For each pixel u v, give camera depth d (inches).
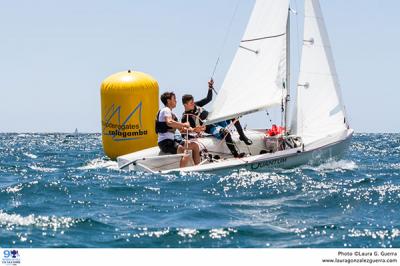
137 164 1045.8
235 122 1064.8
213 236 580.7
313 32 1099.9
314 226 623.2
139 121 1272.1
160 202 762.8
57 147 2805.1
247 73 1077.1
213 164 1001.5
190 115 1074.1
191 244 555.8
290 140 1093.8
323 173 1040.2
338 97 1104.2
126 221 642.8
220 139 1074.1
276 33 1067.3
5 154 1920.5
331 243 560.7
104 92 1289.4
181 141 1045.8
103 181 935.7
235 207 730.2
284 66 1067.9
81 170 1128.2
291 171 1044.5
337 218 665.6
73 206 730.2
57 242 557.9
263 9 1076.5
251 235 586.6
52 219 637.9
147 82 1283.2
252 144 1101.7
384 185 906.7
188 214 683.4
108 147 1298.0
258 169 1027.3
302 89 1093.1
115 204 746.8
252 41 1079.0
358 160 1585.9
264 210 711.7
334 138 1109.7
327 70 1098.7
